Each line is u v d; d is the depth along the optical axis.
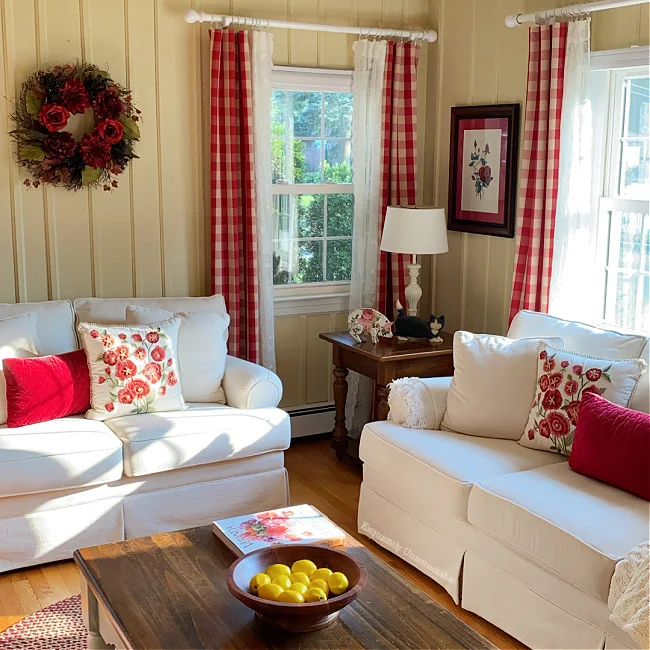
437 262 5.02
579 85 3.81
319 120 4.78
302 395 4.96
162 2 4.20
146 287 4.40
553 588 2.71
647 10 3.59
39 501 3.28
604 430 2.99
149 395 3.67
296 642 2.11
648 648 2.30
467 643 2.12
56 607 3.09
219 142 4.35
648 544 2.45
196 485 3.63
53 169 4.01
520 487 2.93
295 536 2.64
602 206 3.98
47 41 3.97
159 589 2.36
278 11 4.50
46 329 3.81
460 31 4.67
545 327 3.74
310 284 4.91
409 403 3.62
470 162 4.66
